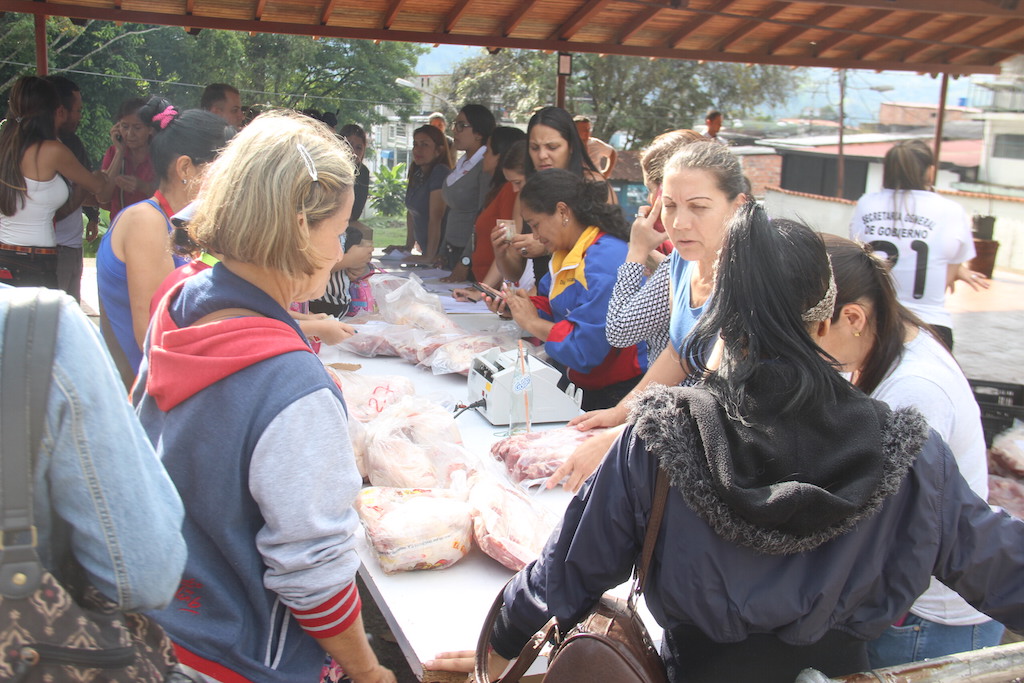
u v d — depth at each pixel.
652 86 22.98
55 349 0.93
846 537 1.13
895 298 1.56
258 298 1.27
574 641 1.20
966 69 7.52
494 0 5.43
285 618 1.31
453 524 1.83
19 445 0.90
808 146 23.84
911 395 1.52
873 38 6.82
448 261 5.77
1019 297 11.02
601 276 2.88
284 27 5.57
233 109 5.54
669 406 1.17
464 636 1.61
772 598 1.12
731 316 1.17
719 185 2.15
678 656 1.23
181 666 1.12
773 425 1.12
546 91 22.00
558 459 2.19
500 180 4.89
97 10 5.25
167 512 1.02
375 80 18.08
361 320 3.84
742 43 6.66
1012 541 1.21
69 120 5.23
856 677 1.19
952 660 1.27
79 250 4.95
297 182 1.22
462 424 2.72
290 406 1.20
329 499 1.23
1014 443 2.94
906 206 4.07
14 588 0.90
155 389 1.25
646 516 1.18
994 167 16.66
